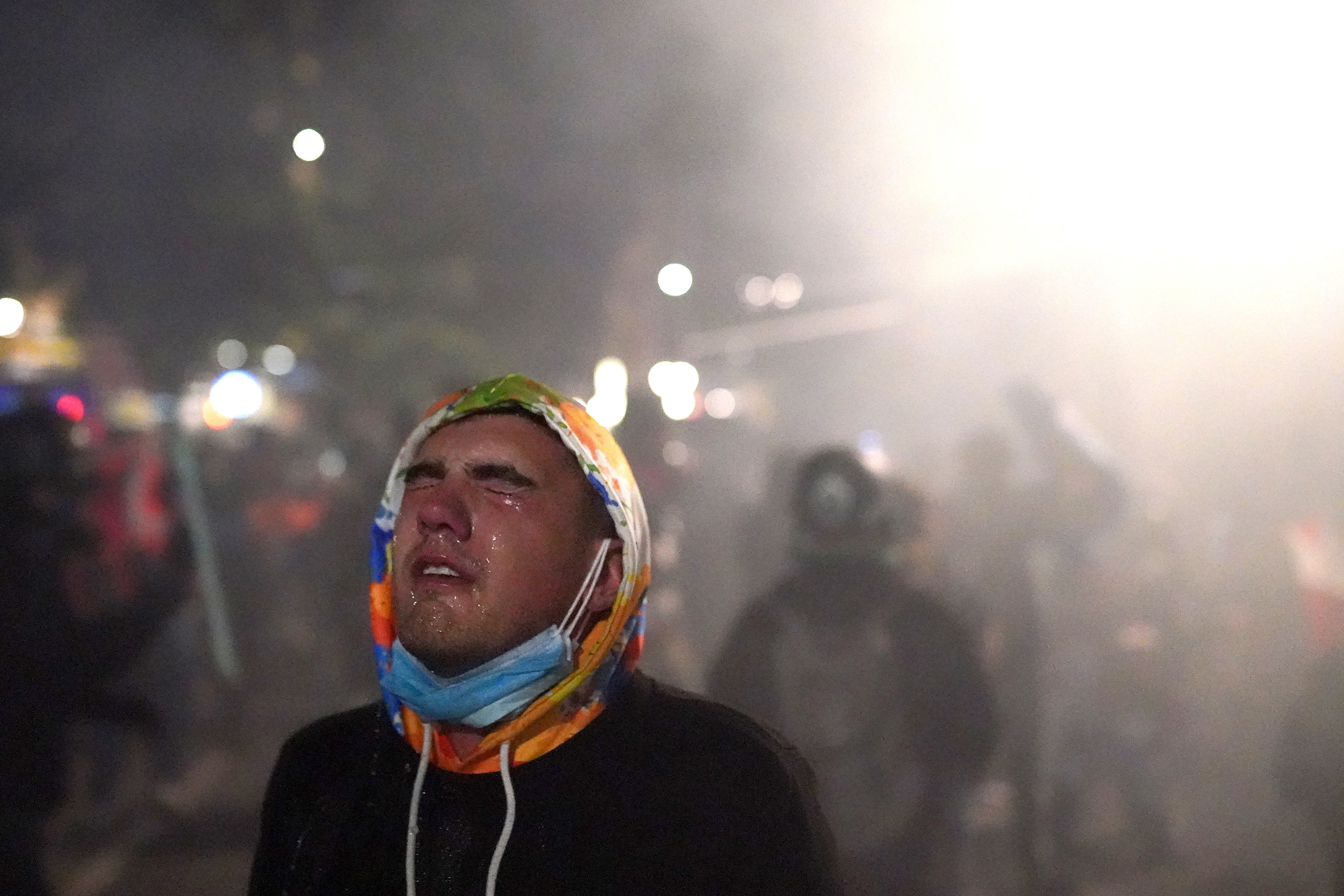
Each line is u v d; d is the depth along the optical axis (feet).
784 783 6.41
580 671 6.37
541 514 6.43
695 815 6.26
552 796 6.31
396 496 6.91
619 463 6.71
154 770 23.76
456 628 6.26
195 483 28.22
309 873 6.48
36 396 17.24
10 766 16.21
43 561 16.40
